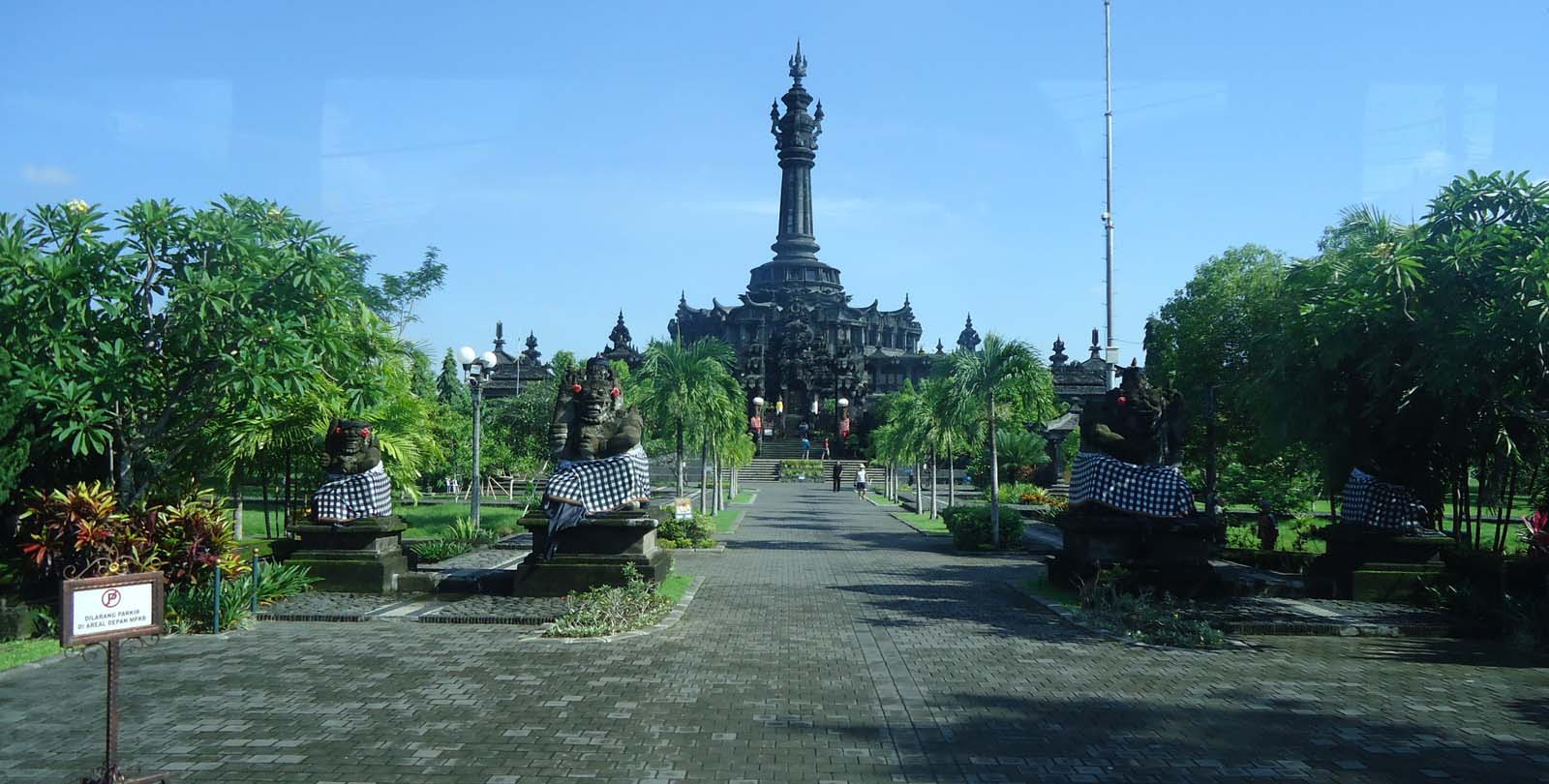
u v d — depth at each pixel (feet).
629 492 63.31
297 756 30.50
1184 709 36.58
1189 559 65.00
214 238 54.44
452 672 41.86
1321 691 39.42
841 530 129.90
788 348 408.87
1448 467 67.62
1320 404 64.18
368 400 64.59
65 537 49.01
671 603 59.11
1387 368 58.70
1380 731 33.94
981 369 102.47
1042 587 68.44
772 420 391.65
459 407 215.51
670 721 34.63
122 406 56.75
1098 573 59.98
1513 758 31.12
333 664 43.19
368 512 64.13
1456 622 52.65
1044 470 224.33
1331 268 62.75
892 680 40.88
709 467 240.73
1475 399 57.77
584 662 43.96
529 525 64.64
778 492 248.11
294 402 71.87
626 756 30.78
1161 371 127.54
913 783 28.71
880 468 313.53
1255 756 31.27
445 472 177.06
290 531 63.87
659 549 69.10
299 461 83.30
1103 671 42.91
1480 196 56.59
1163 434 67.05
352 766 29.66
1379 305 55.11
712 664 43.80
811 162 469.16
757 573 79.56
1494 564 58.85
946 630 52.70
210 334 54.60
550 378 197.36
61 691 38.19
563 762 30.19
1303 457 84.17
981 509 105.81
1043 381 103.14
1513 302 50.31
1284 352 63.62
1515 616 50.60
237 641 48.24
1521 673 42.86
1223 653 46.80
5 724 33.73
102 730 33.06
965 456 285.43
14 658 43.34
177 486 76.48
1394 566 61.16
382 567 62.59
